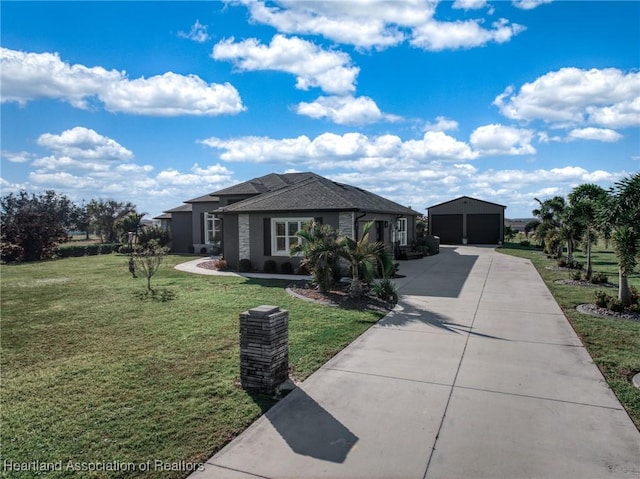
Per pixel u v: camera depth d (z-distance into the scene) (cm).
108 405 509
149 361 668
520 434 428
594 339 752
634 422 450
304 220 1678
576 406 489
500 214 3547
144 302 1148
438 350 705
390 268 1185
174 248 2923
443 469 369
